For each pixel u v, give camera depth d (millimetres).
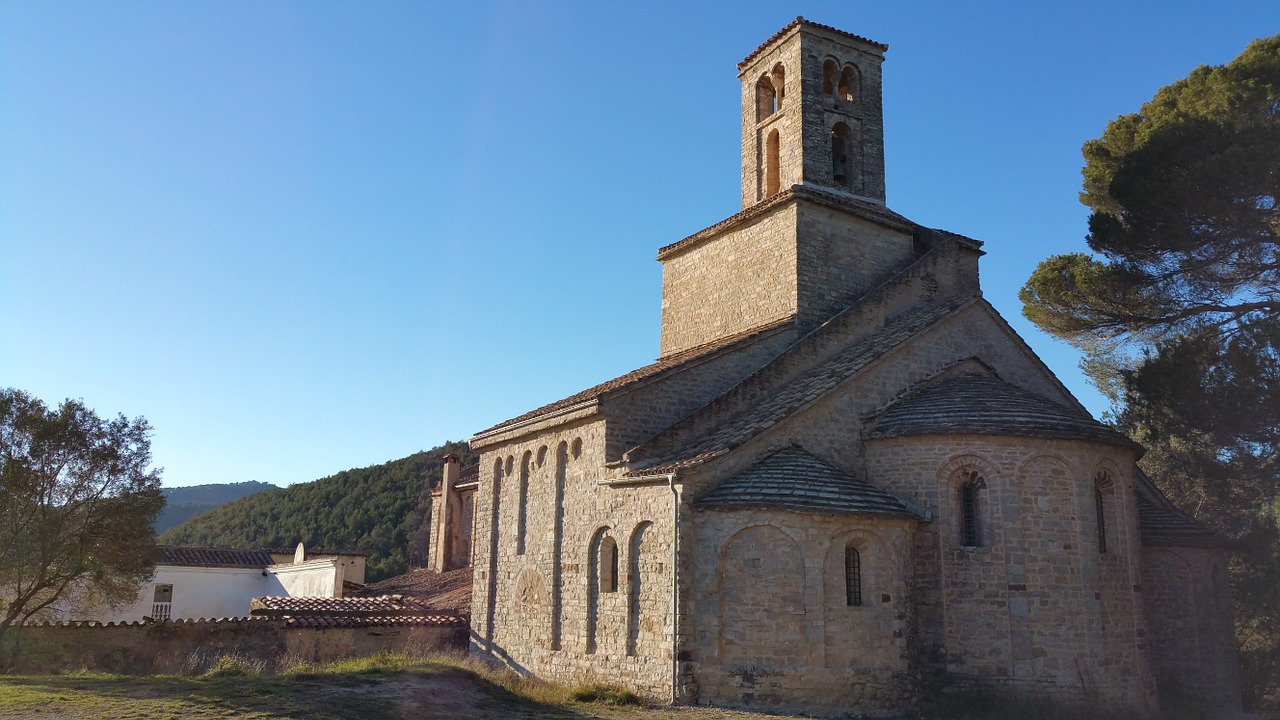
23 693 15164
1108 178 28375
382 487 75500
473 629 26922
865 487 19672
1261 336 22203
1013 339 24688
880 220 27234
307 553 40062
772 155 29656
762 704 17562
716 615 18203
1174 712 20375
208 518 86875
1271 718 21859
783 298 25781
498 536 26641
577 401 22750
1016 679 18500
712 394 23266
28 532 23844
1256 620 27828
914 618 19234
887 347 22172
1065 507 19516
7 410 24422
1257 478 24062
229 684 16328
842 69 29188
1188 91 25969
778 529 18203
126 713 13555
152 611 37781
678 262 30891
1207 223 23562
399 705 15414
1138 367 27812
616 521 20859
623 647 19969
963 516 19797
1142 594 20375
